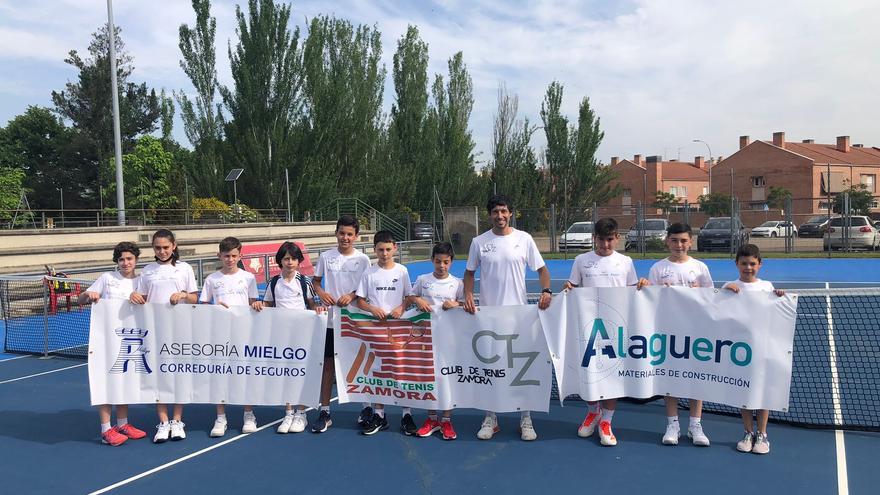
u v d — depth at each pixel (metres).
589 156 40.97
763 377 4.81
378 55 38.88
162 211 24.77
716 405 6.07
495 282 5.25
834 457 4.66
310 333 5.48
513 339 5.22
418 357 5.36
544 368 5.18
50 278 9.38
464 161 41.06
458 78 41.03
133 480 4.53
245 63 30.80
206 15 32.19
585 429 5.28
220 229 21.44
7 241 13.87
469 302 5.23
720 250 25.73
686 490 4.14
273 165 31.25
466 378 5.31
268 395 5.51
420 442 5.25
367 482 4.41
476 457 4.86
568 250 28.78
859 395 6.17
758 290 4.93
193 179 32.25
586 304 5.16
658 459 4.72
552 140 41.09
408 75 39.72
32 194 45.06
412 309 5.40
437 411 5.75
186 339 5.48
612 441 5.03
